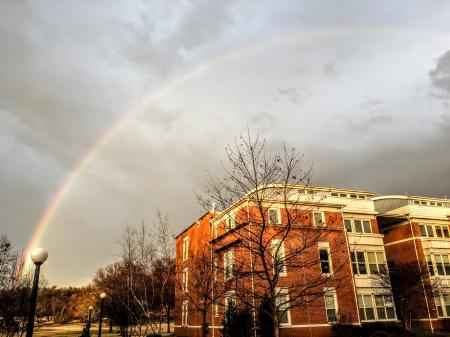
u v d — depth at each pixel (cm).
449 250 3428
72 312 7575
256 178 1225
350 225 3086
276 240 1805
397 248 3519
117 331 4756
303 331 2408
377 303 2856
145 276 2048
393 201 4303
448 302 3194
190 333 3091
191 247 3334
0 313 1952
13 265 2269
